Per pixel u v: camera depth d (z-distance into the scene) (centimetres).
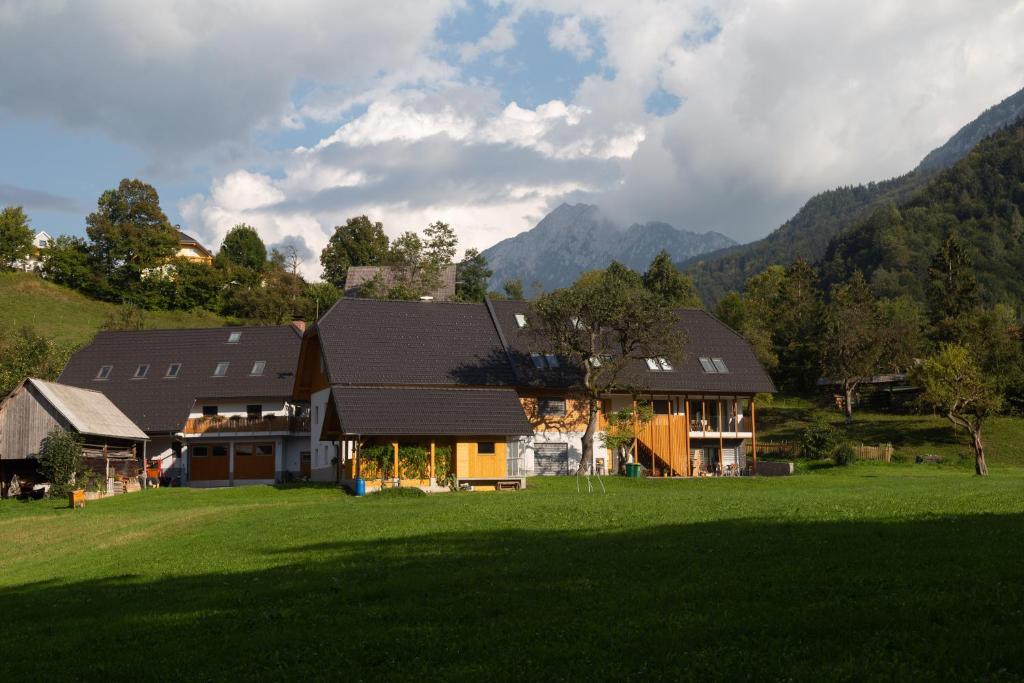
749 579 1341
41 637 1362
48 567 2212
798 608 1144
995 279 18575
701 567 1460
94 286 10738
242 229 13988
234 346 6750
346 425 4494
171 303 11069
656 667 963
